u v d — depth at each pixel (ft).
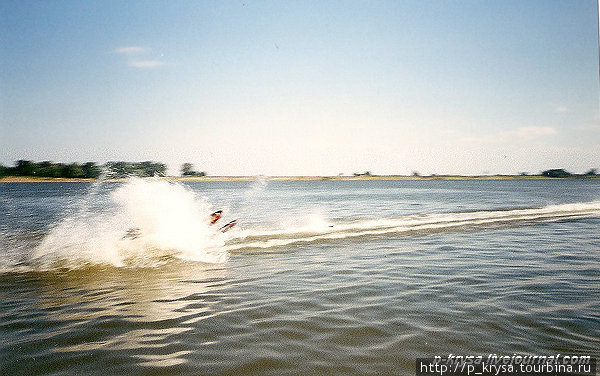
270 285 25.16
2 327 18.12
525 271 28.53
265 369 14.14
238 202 108.58
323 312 20.01
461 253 35.35
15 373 13.88
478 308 20.44
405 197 138.92
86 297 22.67
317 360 14.83
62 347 15.98
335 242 41.45
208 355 15.23
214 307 20.86
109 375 13.71
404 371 13.94
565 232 48.39
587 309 20.22
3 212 76.38
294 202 109.60
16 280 26.55
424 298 22.18
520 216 65.46
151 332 17.51
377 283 25.41
